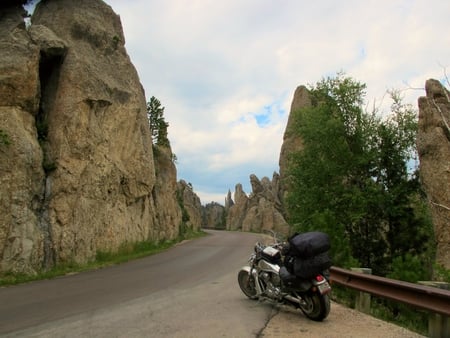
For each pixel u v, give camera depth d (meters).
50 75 20.36
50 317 7.27
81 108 19.61
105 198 21.28
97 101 20.98
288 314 7.64
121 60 25.47
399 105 23.69
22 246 14.76
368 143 23.81
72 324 6.74
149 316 7.32
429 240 20.52
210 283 11.70
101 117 22.00
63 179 17.88
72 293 10.04
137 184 25.75
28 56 17.45
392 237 21.36
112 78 23.61
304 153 25.11
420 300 6.38
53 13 23.16
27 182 15.78
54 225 17.11
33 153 16.48
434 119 17.95
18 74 16.97
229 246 30.22
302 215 23.14
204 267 16.31
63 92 19.44
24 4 20.73
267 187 83.00
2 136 15.30
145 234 27.50
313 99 27.20
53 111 19.20
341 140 24.02
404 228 21.08
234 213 84.69
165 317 7.25
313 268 6.96
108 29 25.02
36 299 9.23
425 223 21.25
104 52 24.06
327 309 6.97
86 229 19.00
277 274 7.77
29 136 16.80
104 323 6.80
